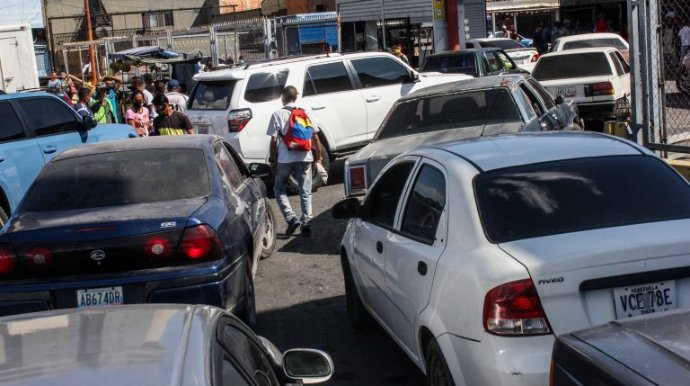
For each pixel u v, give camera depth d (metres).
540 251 3.79
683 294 3.77
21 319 2.68
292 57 13.38
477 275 3.83
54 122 10.75
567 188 4.30
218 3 64.38
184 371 2.14
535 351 3.63
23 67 19.72
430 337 4.34
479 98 9.06
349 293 6.47
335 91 12.88
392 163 5.60
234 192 6.72
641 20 9.25
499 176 4.38
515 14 41.81
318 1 45.72
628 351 2.75
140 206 5.89
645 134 9.45
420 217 4.78
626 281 3.70
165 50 25.66
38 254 5.39
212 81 12.67
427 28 27.84
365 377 5.49
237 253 5.86
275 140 9.49
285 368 3.21
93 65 31.05
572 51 15.67
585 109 15.05
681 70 11.02
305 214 9.61
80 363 2.17
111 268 5.41
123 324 2.53
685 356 2.61
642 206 4.21
